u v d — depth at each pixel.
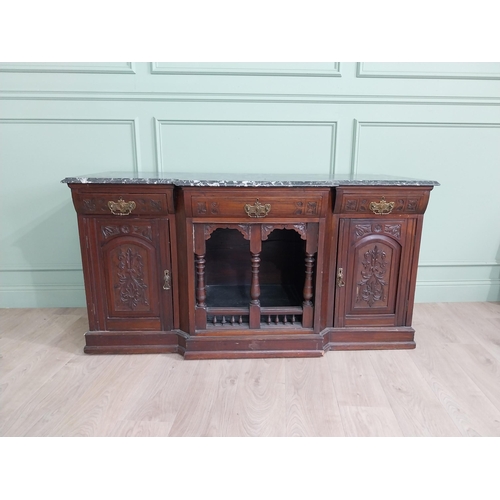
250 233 1.40
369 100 1.81
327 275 1.47
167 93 1.79
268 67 1.78
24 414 1.13
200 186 1.31
